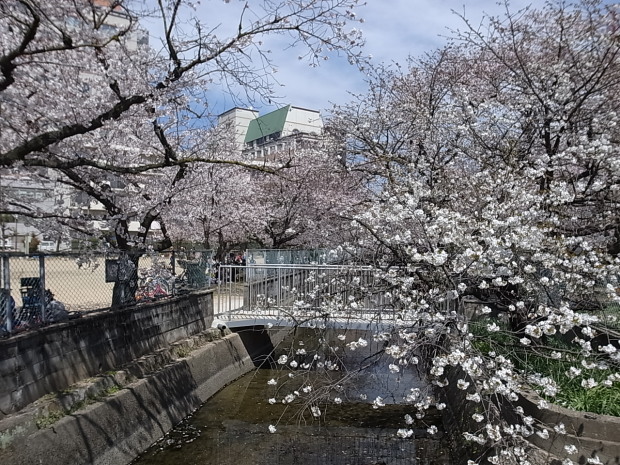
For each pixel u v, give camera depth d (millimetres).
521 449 4961
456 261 5980
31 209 7121
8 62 5086
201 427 9391
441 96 12375
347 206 14812
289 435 9133
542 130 8078
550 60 8977
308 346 14188
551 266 6098
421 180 8883
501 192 7332
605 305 7348
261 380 12664
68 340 7293
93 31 6195
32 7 5008
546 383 5434
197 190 12844
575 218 7004
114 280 8828
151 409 8555
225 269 13969
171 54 6867
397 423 9664
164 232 10820
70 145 7348
